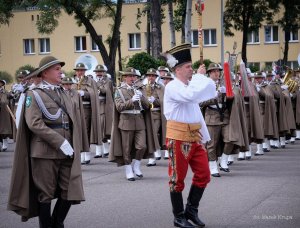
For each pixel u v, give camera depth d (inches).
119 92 420.2
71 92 466.3
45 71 257.0
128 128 414.6
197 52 1604.3
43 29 1161.4
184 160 270.4
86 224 288.0
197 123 273.1
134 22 1635.1
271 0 1413.6
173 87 266.2
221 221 288.0
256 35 1648.6
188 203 279.1
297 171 448.8
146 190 375.6
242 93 459.5
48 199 248.8
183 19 1282.0
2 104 642.8
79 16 1170.6
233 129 429.7
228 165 491.5
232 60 492.4
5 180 430.3
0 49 1795.0
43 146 247.8
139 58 790.5
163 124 524.1
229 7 1432.1
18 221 298.8
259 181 401.1
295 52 1632.6
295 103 690.8
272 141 639.1
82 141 473.4
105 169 476.7
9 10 1181.7
